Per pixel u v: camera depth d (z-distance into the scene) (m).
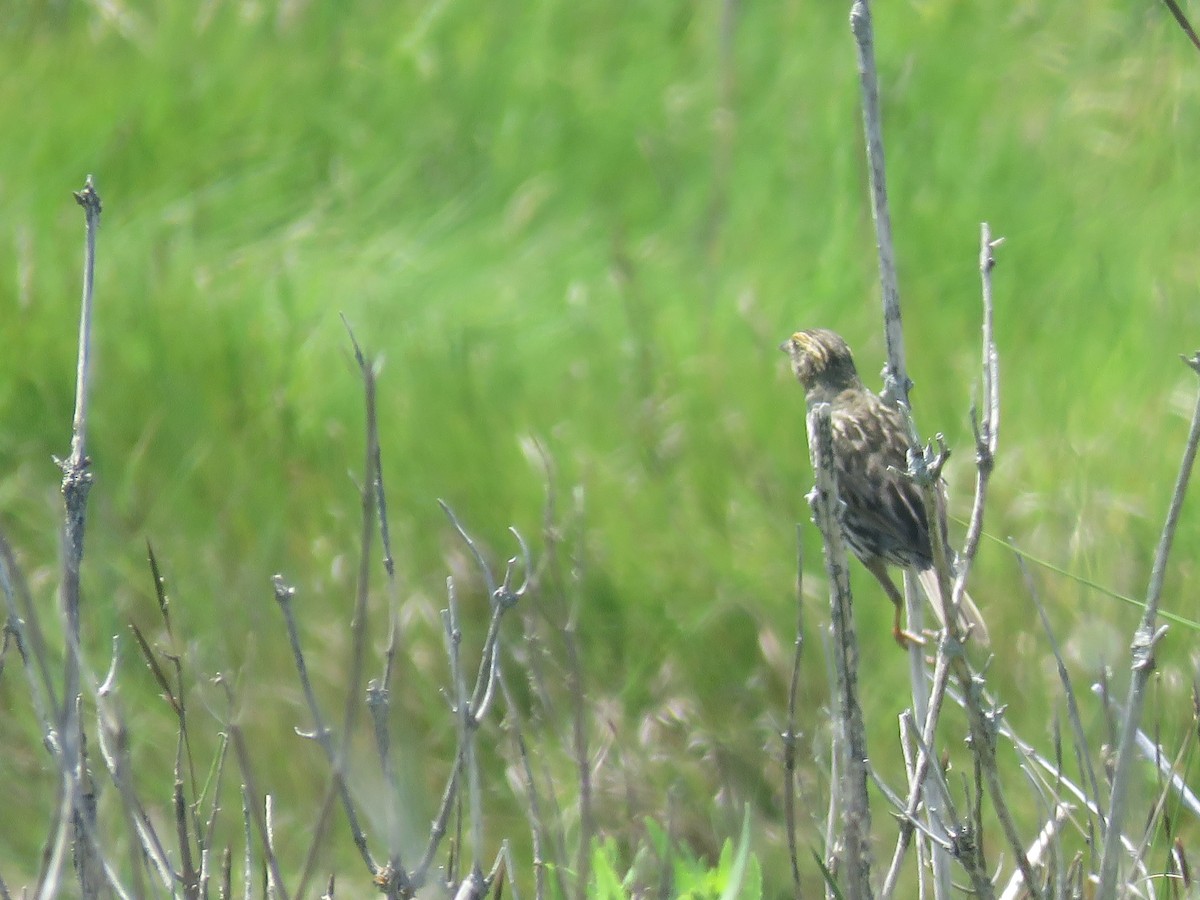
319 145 20.00
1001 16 21.62
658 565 12.77
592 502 13.35
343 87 20.89
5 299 15.20
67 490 6.67
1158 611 7.28
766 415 14.47
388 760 6.35
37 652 5.96
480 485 13.57
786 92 20.64
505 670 11.70
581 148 19.92
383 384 14.84
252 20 22.00
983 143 19.08
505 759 10.91
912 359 15.29
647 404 14.52
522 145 19.92
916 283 16.78
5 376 14.54
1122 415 14.41
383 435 14.14
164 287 15.84
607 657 12.11
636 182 19.31
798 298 16.86
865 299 16.58
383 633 11.95
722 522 13.32
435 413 14.43
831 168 19.33
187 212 18.38
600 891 7.04
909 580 9.20
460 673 6.28
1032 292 16.67
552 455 13.93
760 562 12.86
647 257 17.95
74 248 17.00
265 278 16.89
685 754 11.12
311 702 6.20
